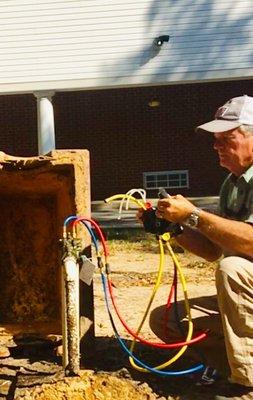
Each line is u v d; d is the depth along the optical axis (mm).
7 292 4363
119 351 4055
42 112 14852
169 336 3746
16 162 3838
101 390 3412
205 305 3760
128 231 12227
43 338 3910
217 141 3408
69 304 3361
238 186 3357
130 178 18891
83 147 18875
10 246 4379
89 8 14703
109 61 14844
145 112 18859
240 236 3176
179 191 18844
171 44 14820
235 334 3189
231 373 3277
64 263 3393
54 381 3418
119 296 6434
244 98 3391
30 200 4375
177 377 3605
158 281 3713
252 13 14805
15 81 14836
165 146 18844
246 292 3164
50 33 14750
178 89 18812
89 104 18844
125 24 14758
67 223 3658
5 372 3652
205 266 8484
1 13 14719
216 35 14836
